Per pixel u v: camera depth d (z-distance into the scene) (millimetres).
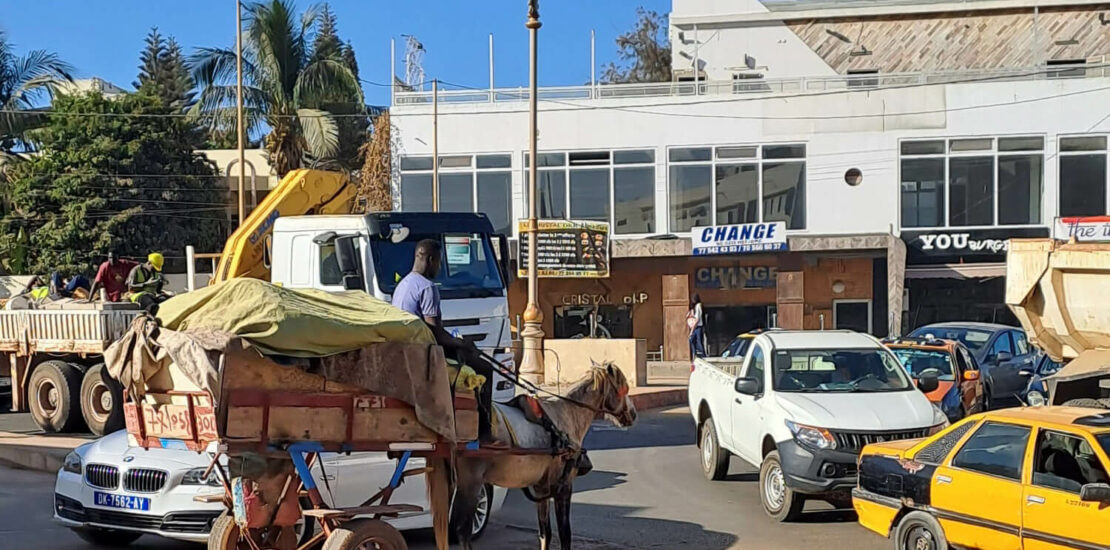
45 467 15094
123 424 16516
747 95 36219
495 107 37094
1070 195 34906
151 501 9703
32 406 17453
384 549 7824
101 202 42344
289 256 15742
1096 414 8867
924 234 35469
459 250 15422
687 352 35906
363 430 7531
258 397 7023
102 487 10047
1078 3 39438
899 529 9508
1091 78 34719
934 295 36125
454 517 8586
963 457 9102
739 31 41250
